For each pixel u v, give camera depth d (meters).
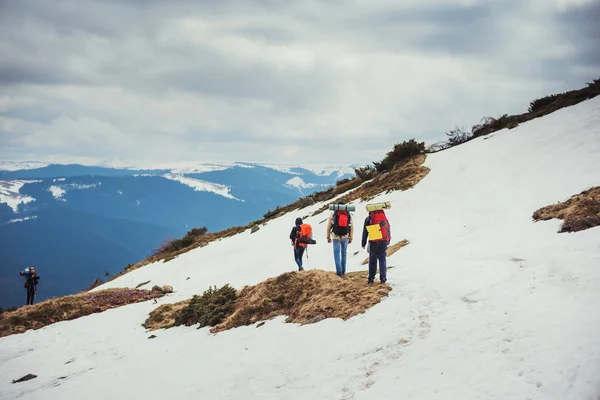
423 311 10.35
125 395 11.00
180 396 10.14
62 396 11.79
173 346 14.31
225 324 14.62
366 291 12.41
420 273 13.28
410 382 7.65
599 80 28.55
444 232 17.86
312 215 31.41
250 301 15.05
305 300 13.63
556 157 20.45
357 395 7.87
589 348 6.89
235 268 26.30
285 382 9.32
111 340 16.91
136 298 23.67
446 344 8.51
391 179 29.47
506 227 15.77
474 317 9.18
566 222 13.36
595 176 16.62
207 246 36.38
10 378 14.12
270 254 26.42
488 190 20.73
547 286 9.59
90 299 23.25
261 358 10.86
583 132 21.75
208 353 12.51
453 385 7.16
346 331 10.73
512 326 8.32
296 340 11.23
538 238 13.46
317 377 9.07
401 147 34.41
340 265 14.80
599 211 13.43
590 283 9.04
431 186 24.78
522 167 21.48
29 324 20.58
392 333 9.80
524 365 7.04
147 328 17.84
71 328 19.38
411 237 18.53
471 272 12.05
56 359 15.42
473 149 27.92
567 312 8.19
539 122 27.03
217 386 10.09
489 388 6.79
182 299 22.27
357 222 24.94
